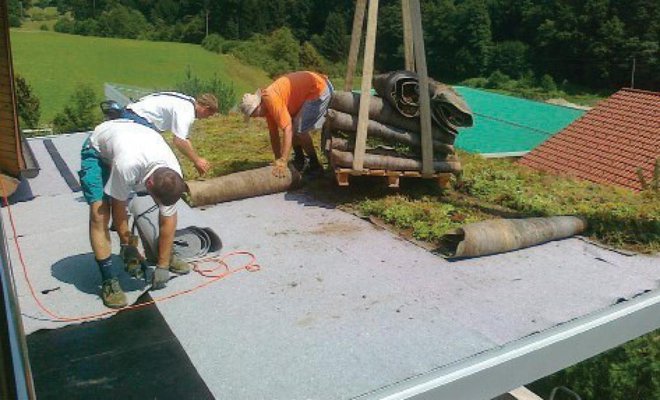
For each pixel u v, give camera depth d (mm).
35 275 4477
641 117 14703
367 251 4988
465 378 3438
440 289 4398
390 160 5758
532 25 59062
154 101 4328
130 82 51188
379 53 55156
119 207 4027
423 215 5617
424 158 5840
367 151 5797
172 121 4348
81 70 52062
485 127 22859
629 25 50812
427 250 5059
